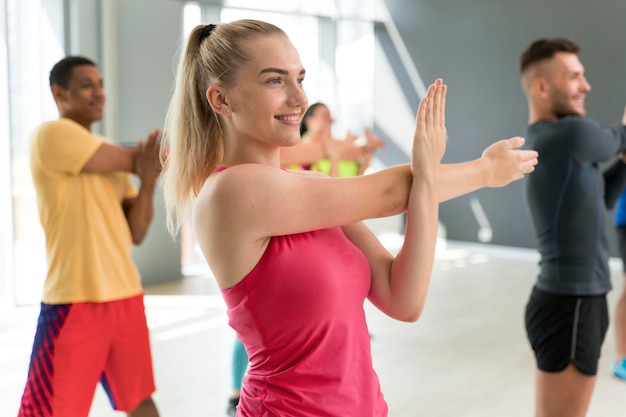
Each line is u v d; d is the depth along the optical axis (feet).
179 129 4.14
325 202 3.62
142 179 7.68
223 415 10.57
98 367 7.33
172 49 20.22
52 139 7.39
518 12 25.55
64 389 7.09
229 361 13.28
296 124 3.77
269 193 3.60
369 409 3.93
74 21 18.02
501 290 19.60
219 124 4.00
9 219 17.24
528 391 11.57
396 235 29.66
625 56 22.74
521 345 14.20
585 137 7.74
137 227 8.04
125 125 19.15
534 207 8.16
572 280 7.72
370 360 4.01
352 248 3.97
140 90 19.48
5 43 16.66
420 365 13.03
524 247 25.85
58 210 7.33
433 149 3.71
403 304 3.93
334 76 29.12
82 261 7.27
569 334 7.70
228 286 3.80
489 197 26.76
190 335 15.14
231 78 3.72
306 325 3.72
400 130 29.63
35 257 18.04
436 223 3.80
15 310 17.37
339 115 29.63
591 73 23.63
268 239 3.75
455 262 24.43
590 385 7.78
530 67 8.36
